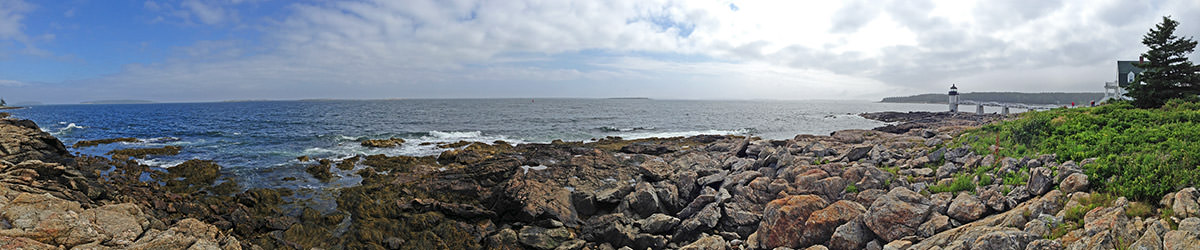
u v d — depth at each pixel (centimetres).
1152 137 1404
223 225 1364
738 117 8050
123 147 3197
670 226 1380
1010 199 1123
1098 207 945
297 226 1409
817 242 1152
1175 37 2497
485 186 1903
